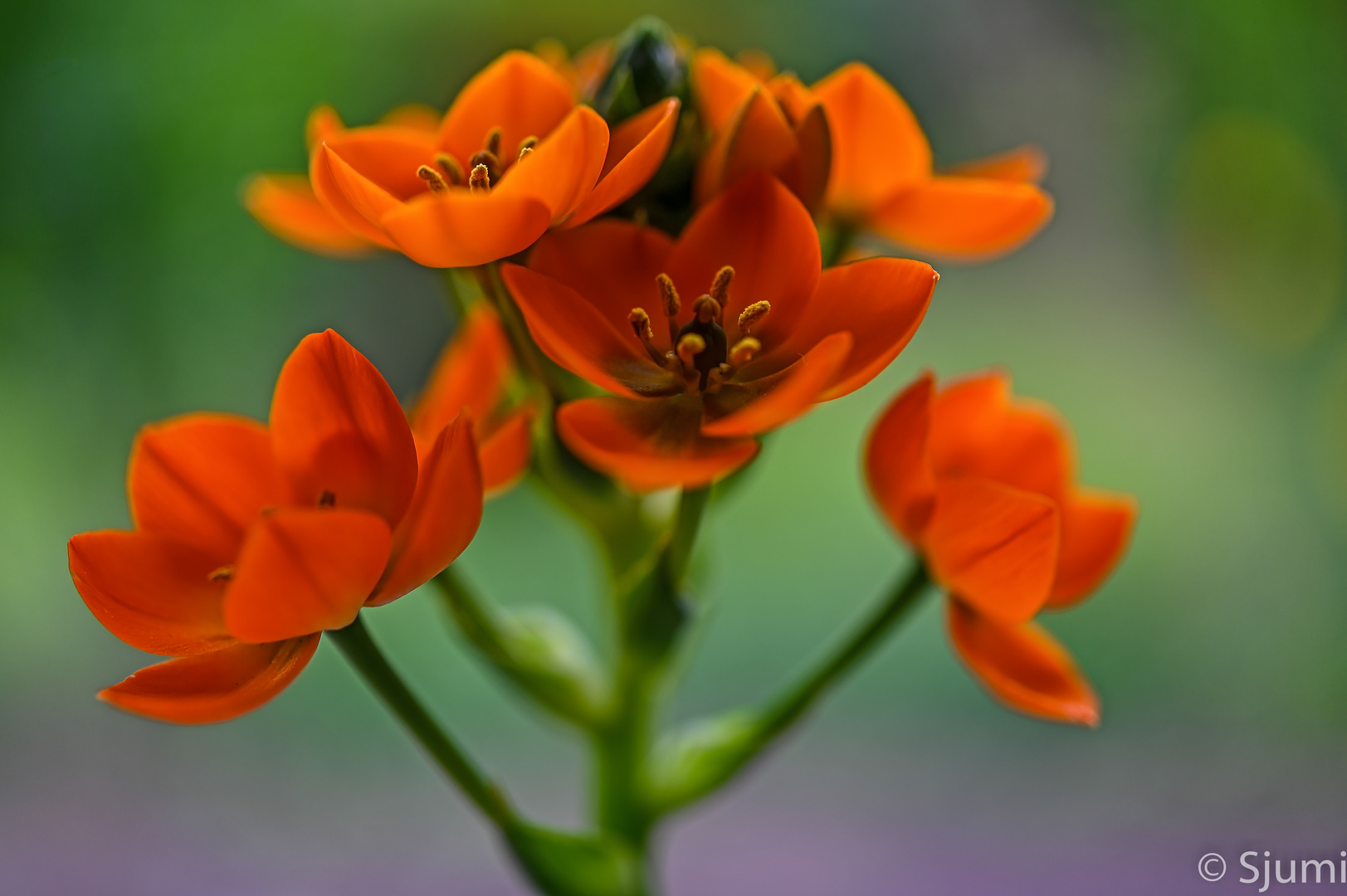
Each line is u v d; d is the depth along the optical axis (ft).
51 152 1.96
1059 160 3.31
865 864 2.09
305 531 0.86
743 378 0.92
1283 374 2.93
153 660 2.18
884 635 0.98
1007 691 0.96
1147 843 2.11
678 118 0.95
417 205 0.87
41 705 2.15
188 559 0.92
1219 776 2.24
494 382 1.01
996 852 2.11
